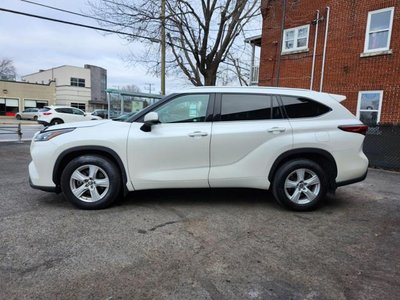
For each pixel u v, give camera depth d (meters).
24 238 3.46
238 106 4.52
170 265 2.97
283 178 4.46
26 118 42.09
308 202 4.52
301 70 15.60
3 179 6.20
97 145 4.32
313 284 2.70
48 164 4.32
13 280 2.67
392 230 3.93
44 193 5.20
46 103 51.09
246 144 4.42
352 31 13.45
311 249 3.35
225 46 13.84
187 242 3.46
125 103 14.34
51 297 2.45
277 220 4.19
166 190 5.48
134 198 5.00
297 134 4.45
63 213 4.26
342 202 5.12
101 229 3.75
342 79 13.88
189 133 4.36
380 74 12.62
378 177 7.57
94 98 59.28
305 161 4.46
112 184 4.40
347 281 2.75
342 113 4.62
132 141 4.33
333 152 4.46
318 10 14.70
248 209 4.60
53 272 2.80
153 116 4.22
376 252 3.31
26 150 10.70
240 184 4.53
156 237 3.56
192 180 4.45
